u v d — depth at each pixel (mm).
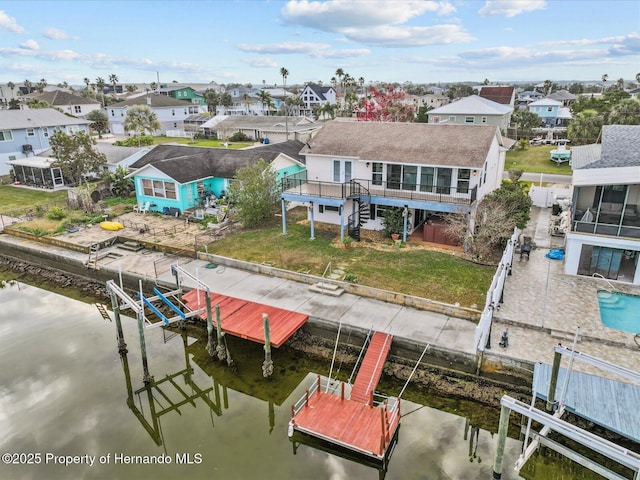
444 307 18688
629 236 20375
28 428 15070
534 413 11242
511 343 16438
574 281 21422
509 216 25156
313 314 19000
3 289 26109
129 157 41000
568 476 12672
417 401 15750
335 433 13500
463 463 13133
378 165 26844
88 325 21812
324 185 28391
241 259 24844
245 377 17453
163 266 25062
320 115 105875
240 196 29531
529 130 64750
